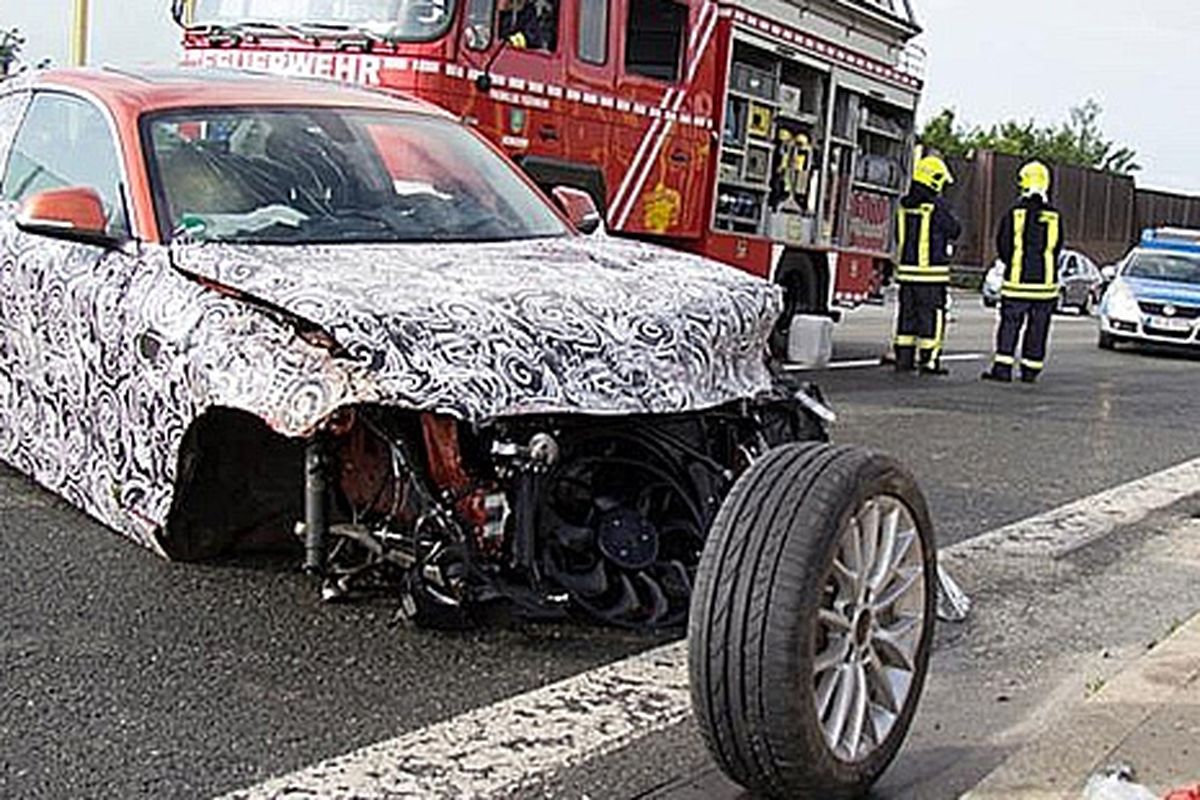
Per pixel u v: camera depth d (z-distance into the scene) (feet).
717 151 42.24
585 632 17.46
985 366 55.26
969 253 135.33
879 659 13.55
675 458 16.63
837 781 12.80
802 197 47.96
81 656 15.87
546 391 15.08
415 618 16.07
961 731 15.70
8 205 21.09
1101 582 21.81
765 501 12.51
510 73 33.86
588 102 36.65
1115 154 239.91
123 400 17.29
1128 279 71.46
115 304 17.48
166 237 17.72
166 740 14.03
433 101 32.07
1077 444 34.96
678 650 17.12
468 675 16.06
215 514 17.52
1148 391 49.85
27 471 20.34
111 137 19.22
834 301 50.80
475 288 16.17
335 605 17.65
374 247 17.62
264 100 20.20
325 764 13.79
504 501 15.34
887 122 53.47
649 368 15.85
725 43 42.09
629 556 16.17
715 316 16.98
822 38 47.55
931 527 14.06
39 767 13.32
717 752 12.55
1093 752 14.58
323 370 14.87
